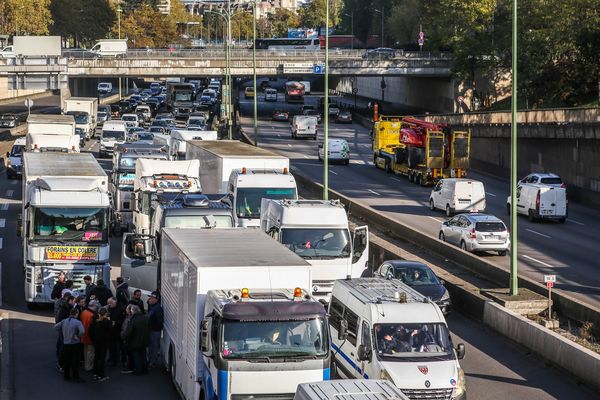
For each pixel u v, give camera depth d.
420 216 104.75
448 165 131.88
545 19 173.62
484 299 56.94
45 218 58.84
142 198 73.44
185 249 41.72
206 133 110.19
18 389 43.97
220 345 35.62
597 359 44.22
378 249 75.62
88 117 184.25
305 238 56.81
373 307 40.69
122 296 49.44
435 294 57.72
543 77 177.12
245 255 40.47
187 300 39.97
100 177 66.62
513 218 57.97
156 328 46.94
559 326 54.00
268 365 35.66
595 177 120.62
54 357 49.53
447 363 38.94
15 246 81.31
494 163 152.62
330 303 46.41
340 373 43.59
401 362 38.81
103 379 45.53
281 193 68.12
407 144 138.62
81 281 59.25
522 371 47.56
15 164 127.06
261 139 194.88
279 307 36.12
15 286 66.69
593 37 168.25
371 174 146.38
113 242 83.50
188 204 60.53
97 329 45.28
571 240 91.50
